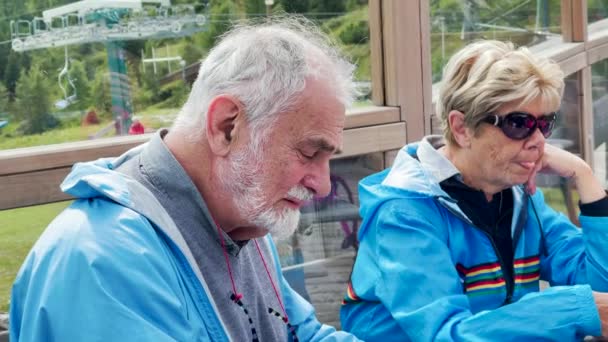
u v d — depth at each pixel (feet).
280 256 8.73
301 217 8.80
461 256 7.34
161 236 5.01
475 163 7.25
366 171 9.25
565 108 13.97
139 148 5.49
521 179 7.18
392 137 9.25
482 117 7.03
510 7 11.90
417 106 9.45
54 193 6.95
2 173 6.65
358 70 9.13
